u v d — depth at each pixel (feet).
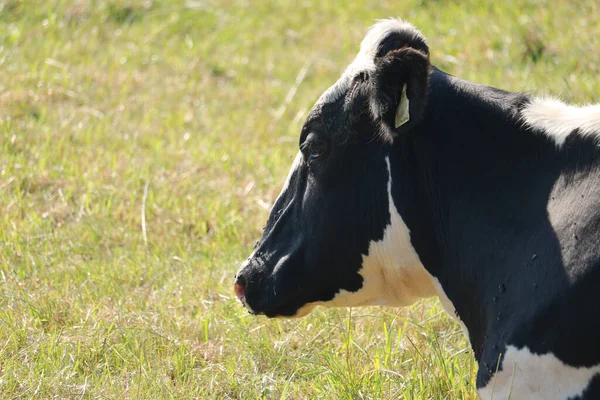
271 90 76.33
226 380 37.09
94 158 61.77
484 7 85.46
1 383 35.47
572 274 24.58
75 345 38.99
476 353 28.96
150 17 89.81
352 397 34.81
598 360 24.23
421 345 39.04
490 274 27.45
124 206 55.11
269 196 58.03
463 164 28.53
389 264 30.45
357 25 88.28
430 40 81.30
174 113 71.36
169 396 35.32
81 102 71.61
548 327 24.85
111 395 35.19
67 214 54.08
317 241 31.07
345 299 32.07
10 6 88.07
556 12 80.38
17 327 40.34
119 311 41.93
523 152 27.66
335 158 30.04
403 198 29.32
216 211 54.90
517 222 27.04
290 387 36.70
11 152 60.70
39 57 78.79
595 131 26.21
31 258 47.44
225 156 63.26
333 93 30.25
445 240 29.14
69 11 88.43
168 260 48.57
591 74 68.80
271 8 93.45
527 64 72.43
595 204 24.99
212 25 89.30
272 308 32.73
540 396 25.25
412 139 29.09
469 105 29.01
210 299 44.55
